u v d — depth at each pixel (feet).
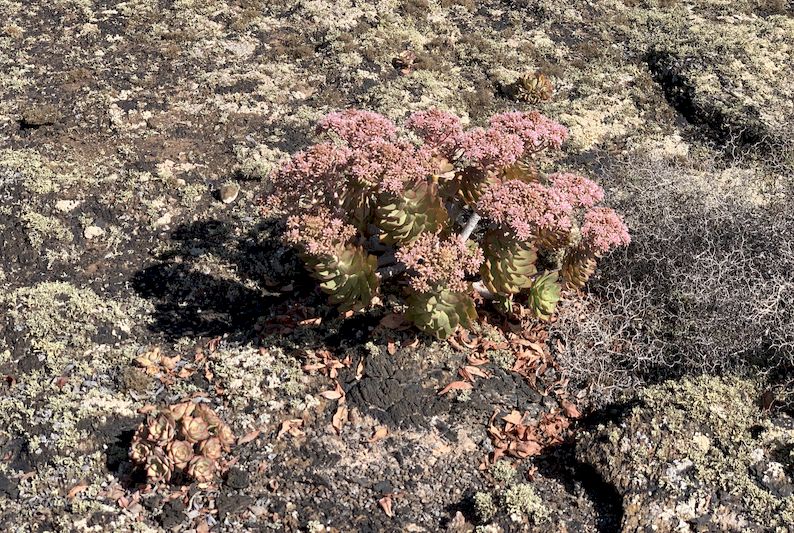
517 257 6.36
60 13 9.23
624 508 5.91
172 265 7.06
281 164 7.68
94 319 6.71
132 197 7.42
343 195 6.40
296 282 6.99
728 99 8.56
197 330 6.72
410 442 6.21
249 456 6.12
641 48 9.25
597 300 6.90
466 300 6.26
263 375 6.45
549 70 8.87
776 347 6.50
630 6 9.87
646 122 8.50
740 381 6.43
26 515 5.88
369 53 8.83
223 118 8.09
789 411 6.32
